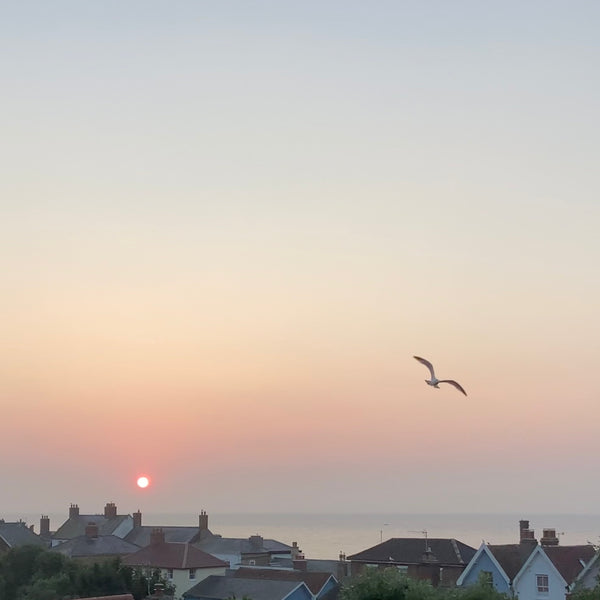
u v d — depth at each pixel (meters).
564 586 69.94
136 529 144.62
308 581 91.69
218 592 89.56
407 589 53.97
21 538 124.00
